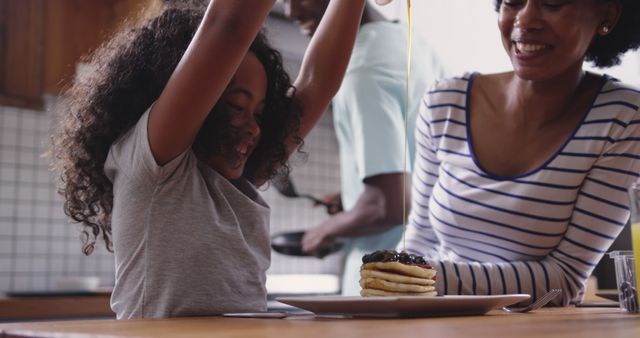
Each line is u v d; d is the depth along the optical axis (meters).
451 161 1.43
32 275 3.11
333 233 2.36
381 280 1.04
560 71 1.30
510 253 1.38
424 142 1.51
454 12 2.91
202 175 1.14
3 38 2.68
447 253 1.48
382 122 2.21
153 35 1.21
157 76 1.17
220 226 1.10
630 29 1.40
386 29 2.28
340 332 0.68
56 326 0.79
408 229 1.61
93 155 1.18
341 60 1.37
